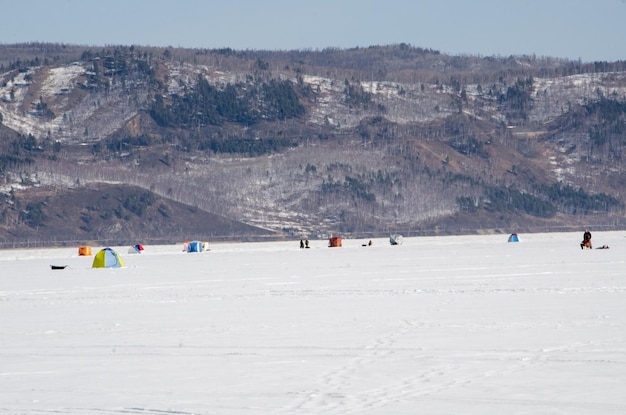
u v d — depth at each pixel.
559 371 30.05
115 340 39.81
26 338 41.41
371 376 29.86
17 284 86.12
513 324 41.94
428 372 30.31
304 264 114.19
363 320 45.00
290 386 28.69
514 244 196.12
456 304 52.25
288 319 46.28
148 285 77.81
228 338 39.47
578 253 126.31
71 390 29.03
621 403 25.55
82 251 196.62
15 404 27.20
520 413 24.61
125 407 26.48
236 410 25.66
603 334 37.97
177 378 30.52
